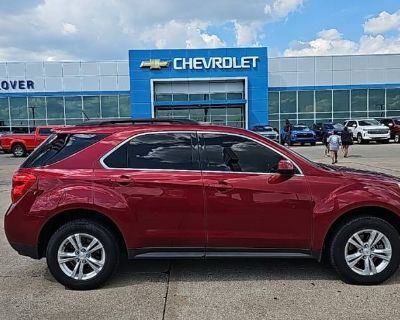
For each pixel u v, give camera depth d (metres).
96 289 4.70
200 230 4.66
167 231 4.65
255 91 39.09
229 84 39.50
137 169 4.71
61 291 4.67
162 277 5.04
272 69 40.25
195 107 40.00
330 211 4.61
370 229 4.65
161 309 4.18
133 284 4.83
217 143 4.83
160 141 4.83
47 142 4.97
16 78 39.50
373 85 40.66
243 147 4.81
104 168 4.72
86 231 4.66
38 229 4.64
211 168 4.74
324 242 4.74
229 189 4.64
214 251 4.71
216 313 4.06
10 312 4.15
